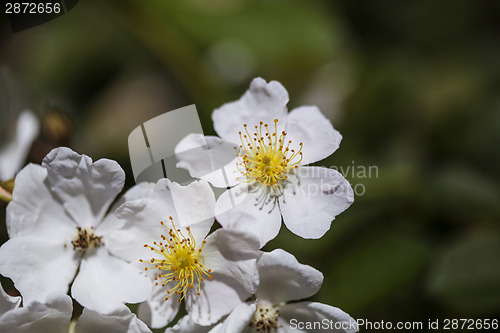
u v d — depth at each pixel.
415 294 0.23
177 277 0.20
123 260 0.20
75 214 0.20
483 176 0.24
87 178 0.20
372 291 0.23
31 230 0.20
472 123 0.25
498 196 0.24
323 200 0.20
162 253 0.20
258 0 0.26
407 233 0.24
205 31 0.26
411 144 0.26
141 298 0.20
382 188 0.24
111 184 0.20
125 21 0.26
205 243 0.20
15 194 0.20
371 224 0.24
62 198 0.20
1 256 0.20
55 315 0.19
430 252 0.23
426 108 0.26
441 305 0.23
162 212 0.20
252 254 0.19
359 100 0.26
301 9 0.26
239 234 0.19
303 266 0.19
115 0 0.26
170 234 0.20
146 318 0.20
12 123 0.25
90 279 0.20
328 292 0.23
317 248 0.23
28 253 0.20
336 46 0.26
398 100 0.26
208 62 0.26
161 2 0.26
